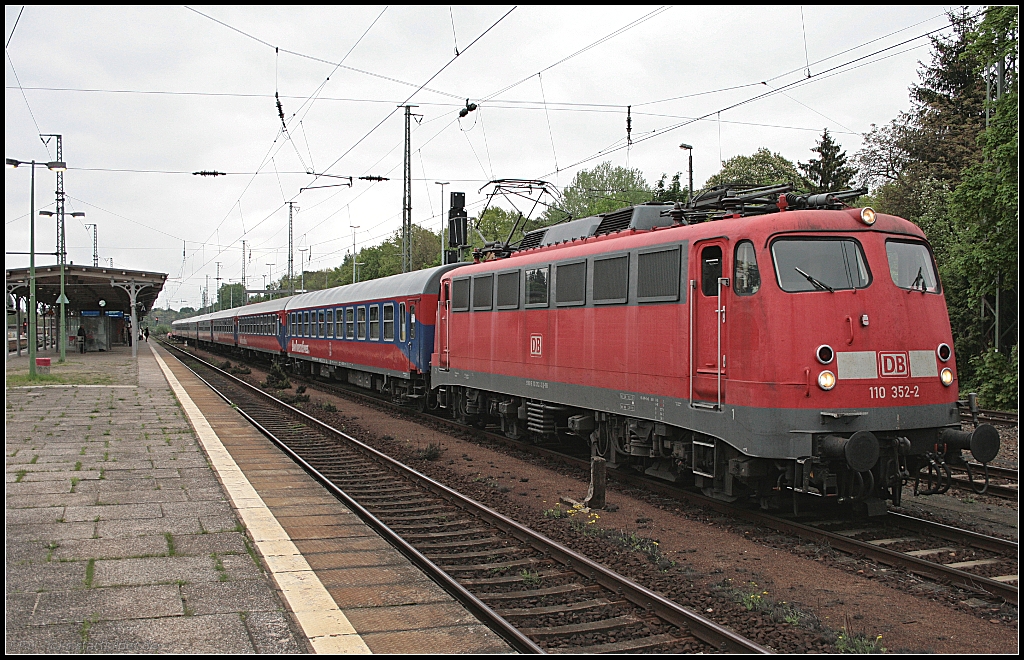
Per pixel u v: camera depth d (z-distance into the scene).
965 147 30.30
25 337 66.94
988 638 5.60
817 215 8.56
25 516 8.29
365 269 73.81
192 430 15.15
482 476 11.90
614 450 11.41
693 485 10.80
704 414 8.99
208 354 57.72
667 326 9.70
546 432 13.15
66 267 41.53
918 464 8.74
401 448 14.42
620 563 7.26
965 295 25.50
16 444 13.14
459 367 16.50
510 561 7.51
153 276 45.47
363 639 5.19
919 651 5.37
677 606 5.79
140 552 7.02
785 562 7.52
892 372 8.29
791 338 8.11
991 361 21.47
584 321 11.62
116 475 10.57
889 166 36.50
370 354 23.17
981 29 19.81
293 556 7.02
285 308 35.28
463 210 23.08
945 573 6.85
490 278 14.99
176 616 5.47
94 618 5.41
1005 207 19.47
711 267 9.03
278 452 13.21
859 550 7.62
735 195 10.26
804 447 8.02
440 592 6.28
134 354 45.09
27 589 6.00
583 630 5.63
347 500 9.56
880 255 8.55
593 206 56.94
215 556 6.93
